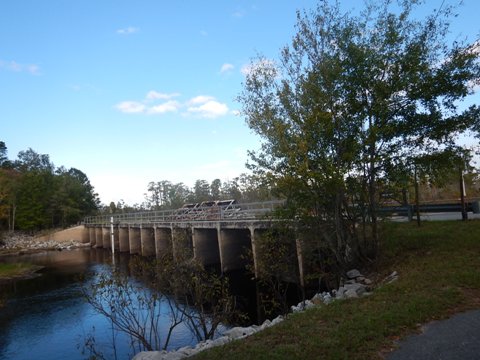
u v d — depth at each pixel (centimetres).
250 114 1310
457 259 1041
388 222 1436
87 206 9094
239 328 1041
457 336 607
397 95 1230
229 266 2639
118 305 1399
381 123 1227
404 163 1239
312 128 1199
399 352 576
